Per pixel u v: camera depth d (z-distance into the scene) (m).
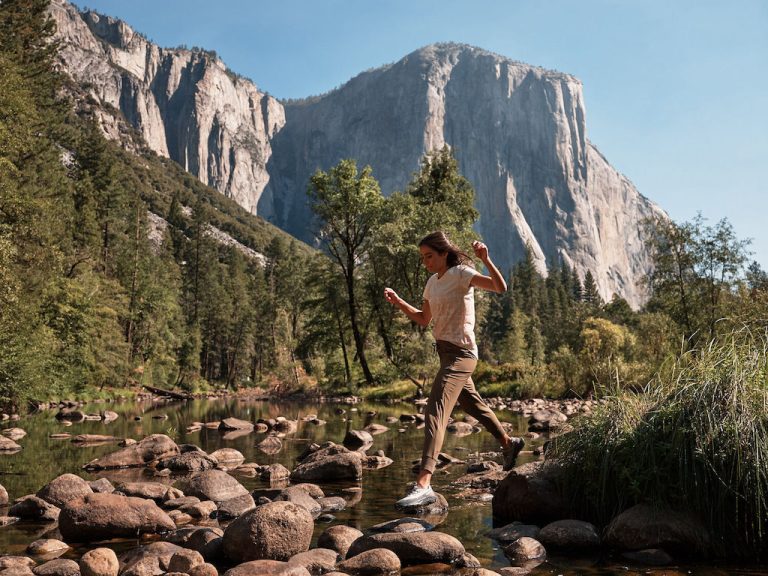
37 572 3.37
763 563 3.42
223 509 4.78
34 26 34.03
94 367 33.62
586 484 4.24
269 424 13.15
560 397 22.69
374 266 33.81
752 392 3.91
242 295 79.00
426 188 37.72
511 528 4.05
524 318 79.25
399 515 4.62
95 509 4.18
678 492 3.81
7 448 9.27
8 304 18.23
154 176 157.25
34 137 31.86
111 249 52.00
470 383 4.66
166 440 7.93
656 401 4.40
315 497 5.24
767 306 16.39
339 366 39.19
